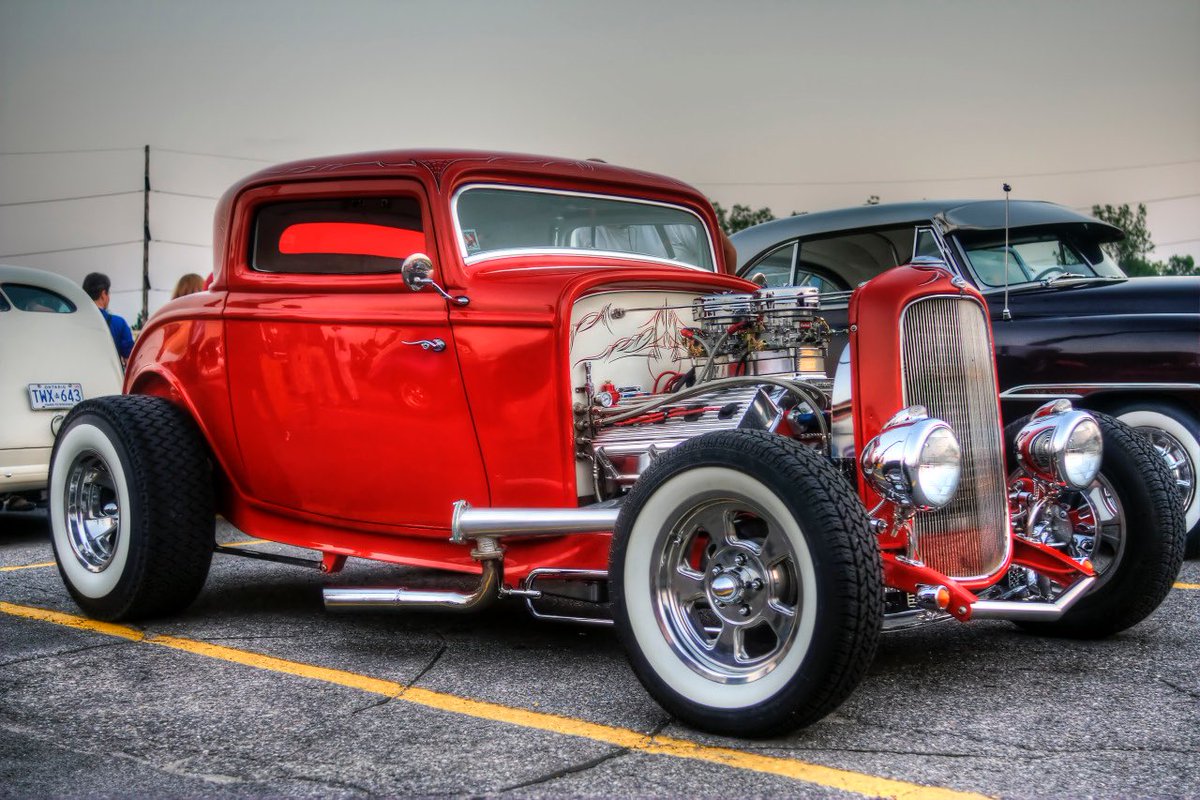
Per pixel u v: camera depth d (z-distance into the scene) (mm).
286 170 4195
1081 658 3572
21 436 6559
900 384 3148
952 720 2957
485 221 3898
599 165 4379
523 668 3521
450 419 3686
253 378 4137
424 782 2559
